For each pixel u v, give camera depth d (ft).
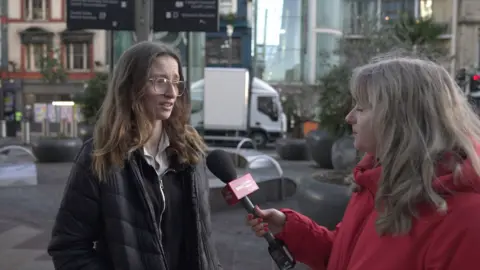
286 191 26.84
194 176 6.07
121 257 5.28
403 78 4.36
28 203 25.04
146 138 5.66
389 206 4.21
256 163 31.65
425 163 4.07
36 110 92.27
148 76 5.69
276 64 85.20
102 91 49.60
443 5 103.19
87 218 5.43
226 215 22.74
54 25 119.03
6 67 118.73
